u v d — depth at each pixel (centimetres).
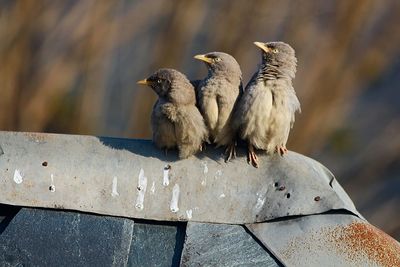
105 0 2617
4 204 1182
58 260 1146
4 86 2553
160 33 2567
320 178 1192
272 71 1227
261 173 1196
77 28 2611
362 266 1139
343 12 2525
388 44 2612
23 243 1155
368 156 2798
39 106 2575
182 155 1204
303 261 1137
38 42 2595
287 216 1161
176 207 1177
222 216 1169
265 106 1201
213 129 1212
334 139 2686
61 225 1165
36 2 2592
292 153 1220
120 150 1213
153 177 1194
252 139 1203
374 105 2767
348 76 2573
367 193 2812
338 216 1164
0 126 2553
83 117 2592
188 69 2522
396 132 2811
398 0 2598
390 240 1167
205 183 1191
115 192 1185
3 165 1199
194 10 2536
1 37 2559
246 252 1141
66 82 2600
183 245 1146
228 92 1211
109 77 2619
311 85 2559
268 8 2488
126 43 2605
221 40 2481
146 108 2602
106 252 1146
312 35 2536
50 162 1202
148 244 1156
